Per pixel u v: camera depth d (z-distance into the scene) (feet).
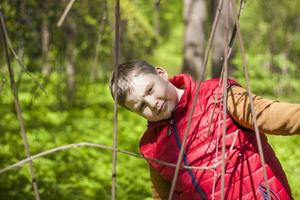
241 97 6.68
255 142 6.99
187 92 7.12
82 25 32.27
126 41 34.45
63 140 28.14
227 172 6.86
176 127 7.23
